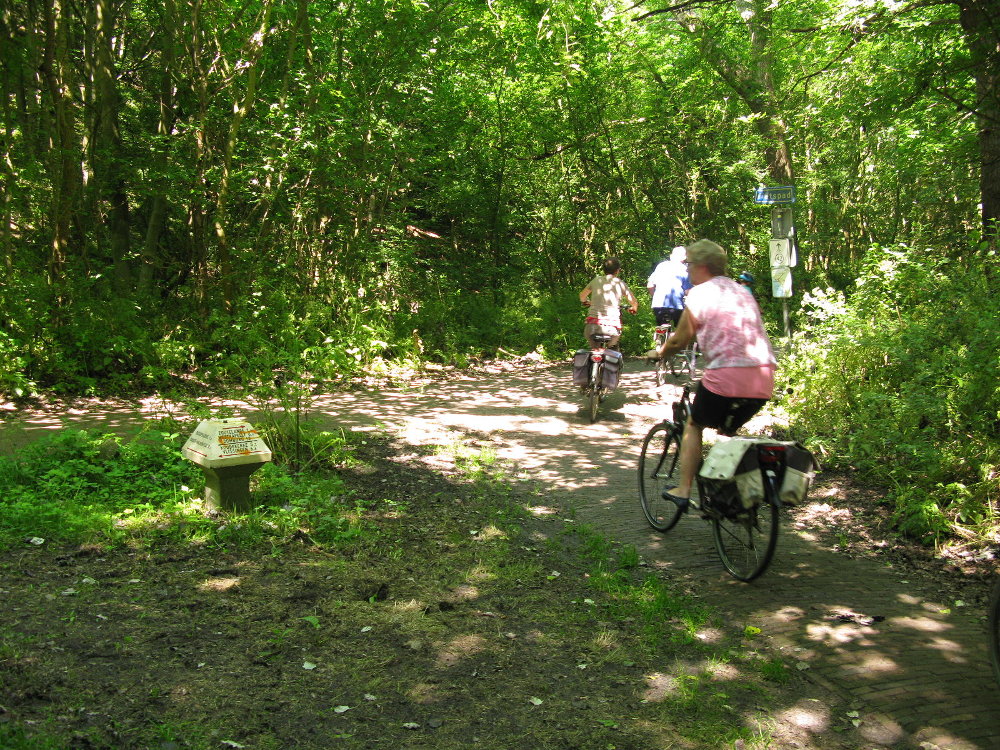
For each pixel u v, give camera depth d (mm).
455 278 19516
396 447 8016
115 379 10680
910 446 6297
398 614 4250
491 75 18984
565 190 22922
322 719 3227
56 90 11281
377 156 14750
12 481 5934
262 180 13727
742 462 4711
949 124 13477
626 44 19828
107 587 4309
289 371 7746
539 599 4559
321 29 14180
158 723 3076
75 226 12391
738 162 21453
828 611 4492
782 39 14617
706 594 4750
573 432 9258
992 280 7945
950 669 3809
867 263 9000
